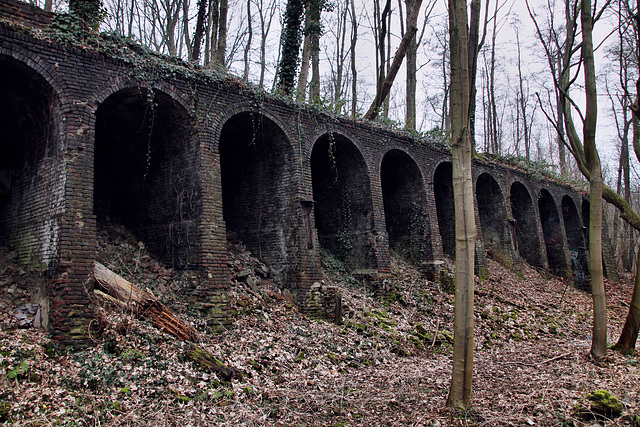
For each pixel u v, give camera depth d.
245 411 6.78
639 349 10.92
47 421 5.83
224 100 11.96
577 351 10.86
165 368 7.75
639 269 10.32
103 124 12.34
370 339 11.50
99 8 10.62
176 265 11.35
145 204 12.61
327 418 6.66
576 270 27.86
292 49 16.03
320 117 14.44
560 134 10.20
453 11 6.60
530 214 24.83
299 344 10.27
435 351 11.79
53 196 9.06
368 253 15.51
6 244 10.41
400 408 6.91
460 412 6.20
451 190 20.69
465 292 6.34
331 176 16.70
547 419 6.20
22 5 9.20
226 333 10.10
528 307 17.20
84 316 8.40
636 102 10.41
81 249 8.70
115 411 6.42
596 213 9.85
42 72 9.02
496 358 10.87
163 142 12.12
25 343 7.57
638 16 9.99
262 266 13.40
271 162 13.91
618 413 6.22
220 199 11.38
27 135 10.25
